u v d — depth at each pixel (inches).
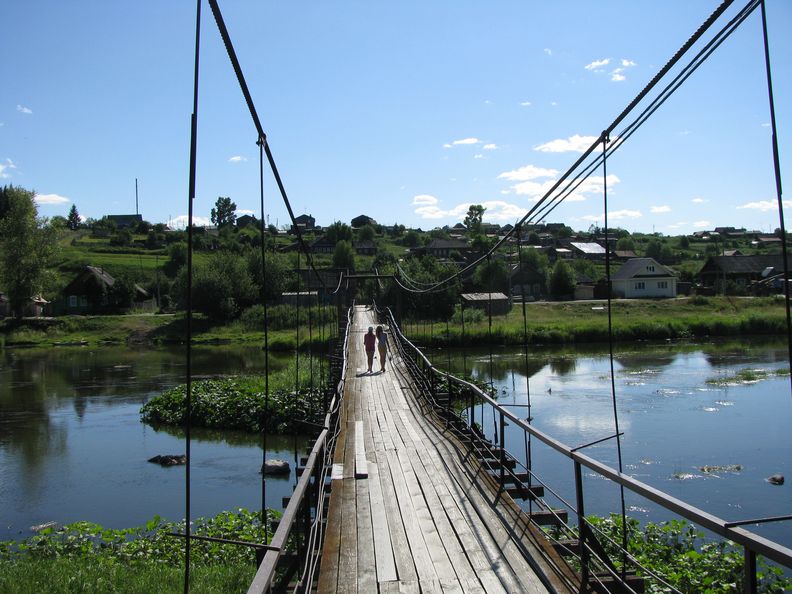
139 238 4581.7
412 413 563.8
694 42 167.9
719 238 6013.8
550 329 1926.7
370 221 6264.8
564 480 617.0
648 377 1227.9
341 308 1584.6
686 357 1514.5
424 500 309.6
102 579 361.1
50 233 2477.9
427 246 4089.6
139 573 377.4
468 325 1948.8
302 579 205.8
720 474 641.0
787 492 587.2
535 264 2952.8
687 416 886.4
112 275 3351.4
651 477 634.8
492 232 5777.6
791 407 925.8
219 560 406.3
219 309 2423.7
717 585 342.3
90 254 3777.1
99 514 575.2
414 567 229.5
